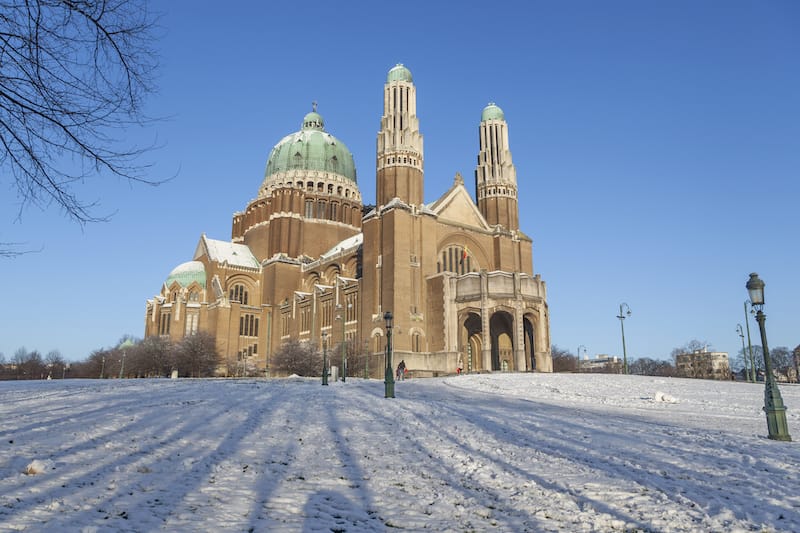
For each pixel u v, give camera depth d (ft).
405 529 26.78
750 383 162.20
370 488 34.09
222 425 57.21
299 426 59.26
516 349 247.29
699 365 638.94
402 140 283.18
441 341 256.11
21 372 497.87
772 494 32.65
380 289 267.59
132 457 39.65
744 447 48.44
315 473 37.70
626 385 143.95
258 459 41.45
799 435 60.75
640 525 27.27
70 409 64.85
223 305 343.46
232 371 323.98
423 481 35.96
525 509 29.91
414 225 272.51
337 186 401.49
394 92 292.20
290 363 286.66
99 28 32.01
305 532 25.67
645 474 37.76
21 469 34.45
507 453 45.27
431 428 59.16
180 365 308.19
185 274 363.15
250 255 389.39
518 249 314.76
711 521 27.63
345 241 368.68
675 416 81.41
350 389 126.82
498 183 321.52
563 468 39.68
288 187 376.48
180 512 27.84
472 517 28.63
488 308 247.91
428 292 267.39
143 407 70.13
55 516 26.04
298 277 365.81
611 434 55.88
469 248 298.35
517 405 95.25
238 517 27.58
